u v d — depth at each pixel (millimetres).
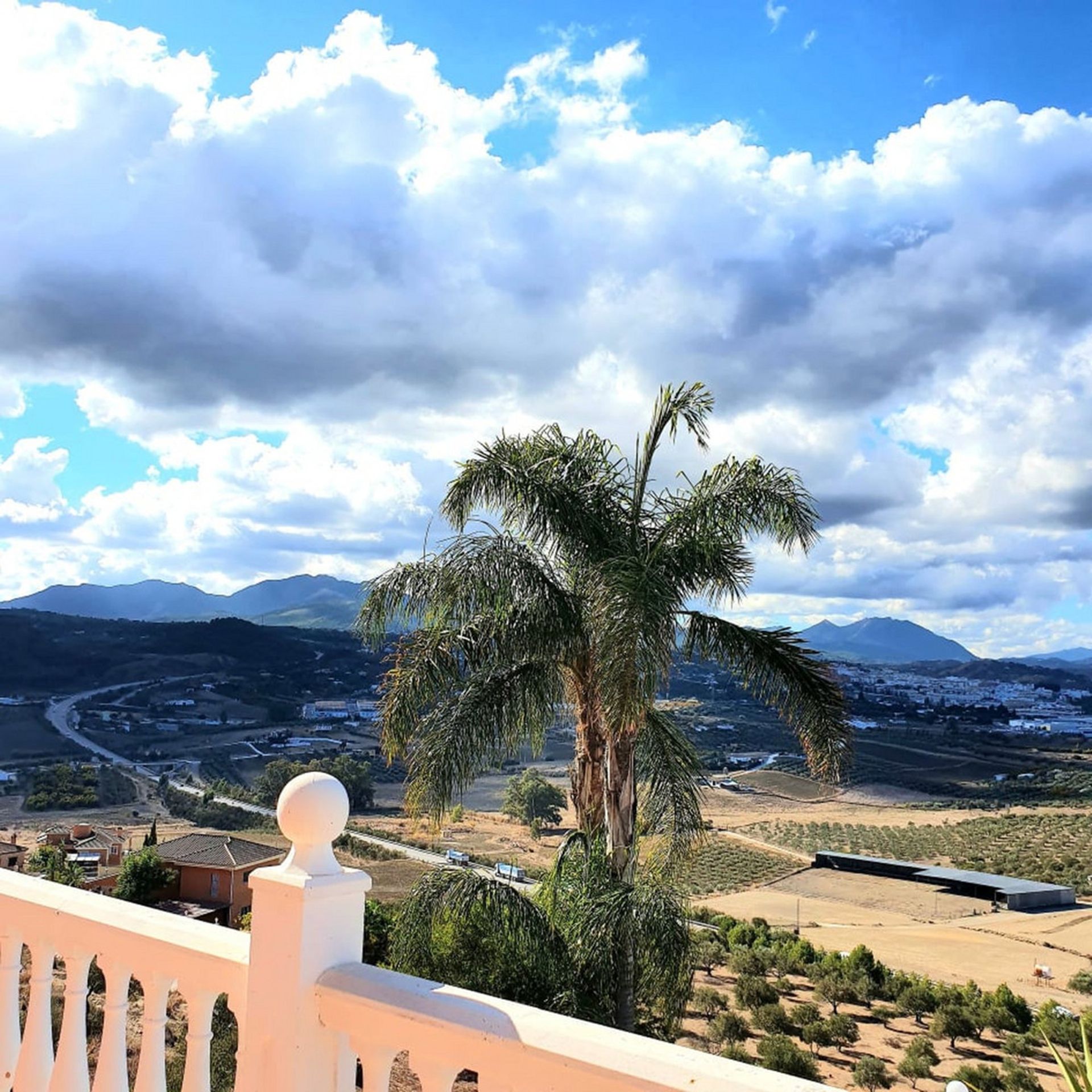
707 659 7926
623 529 8305
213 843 29094
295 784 1596
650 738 8555
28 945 2199
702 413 8516
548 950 7633
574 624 7762
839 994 30000
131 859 26938
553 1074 1210
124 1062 1975
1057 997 38031
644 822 8492
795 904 60719
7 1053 2211
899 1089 20469
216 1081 4719
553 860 8586
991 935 52656
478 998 1374
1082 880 64688
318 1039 1500
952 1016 26125
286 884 1527
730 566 7867
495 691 8141
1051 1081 21719
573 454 8406
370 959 10547
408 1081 4453
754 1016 23938
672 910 7805
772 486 8109
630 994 7711
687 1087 1074
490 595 7688
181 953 1801
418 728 8094
